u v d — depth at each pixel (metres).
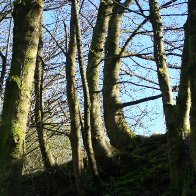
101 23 7.29
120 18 8.14
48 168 6.78
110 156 6.61
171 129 5.02
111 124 7.66
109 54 7.90
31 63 4.53
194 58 2.97
